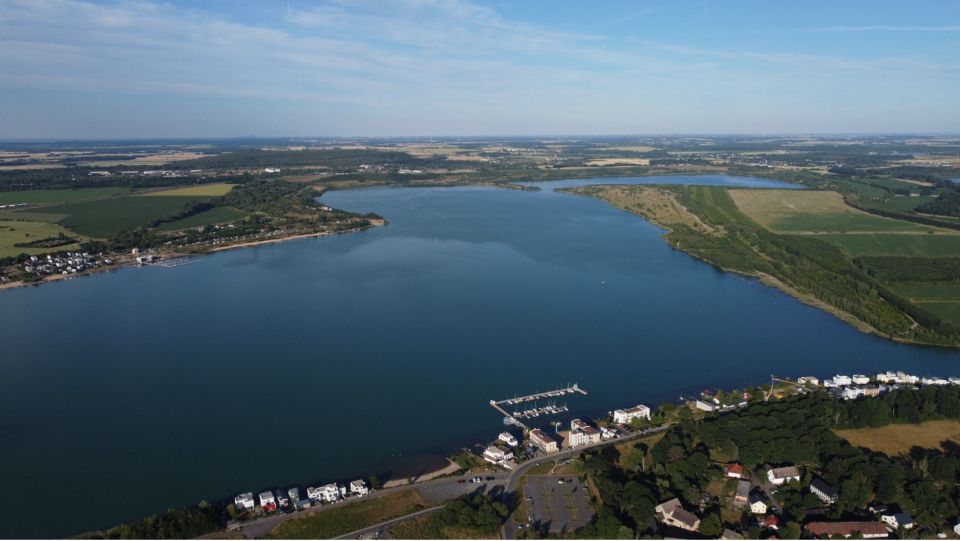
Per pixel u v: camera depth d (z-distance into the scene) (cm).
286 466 14212
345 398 17488
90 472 13988
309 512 12288
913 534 11319
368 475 13850
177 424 16038
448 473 13838
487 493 13025
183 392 17775
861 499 12081
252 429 15825
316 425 16038
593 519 12069
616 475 13475
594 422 16188
